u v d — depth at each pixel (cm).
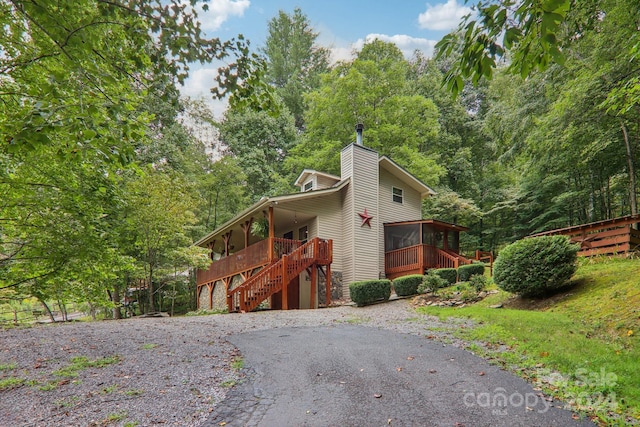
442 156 2600
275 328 737
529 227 2133
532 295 796
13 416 325
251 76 377
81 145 315
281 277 1193
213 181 2330
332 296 1403
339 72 2331
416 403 345
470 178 2592
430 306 925
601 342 488
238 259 1479
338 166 2122
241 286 1102
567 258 743
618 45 923
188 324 782
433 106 2164
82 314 2348
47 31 285
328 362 479
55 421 315
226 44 350
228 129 2823
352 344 573
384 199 1617
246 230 1494
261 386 399
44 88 302
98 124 304
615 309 585
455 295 986
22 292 692
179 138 2292
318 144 2292
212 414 330
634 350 443
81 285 772
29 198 570
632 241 916
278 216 1482
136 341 591
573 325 568
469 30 260
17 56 409
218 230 1644
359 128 1567
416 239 1481
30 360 479
